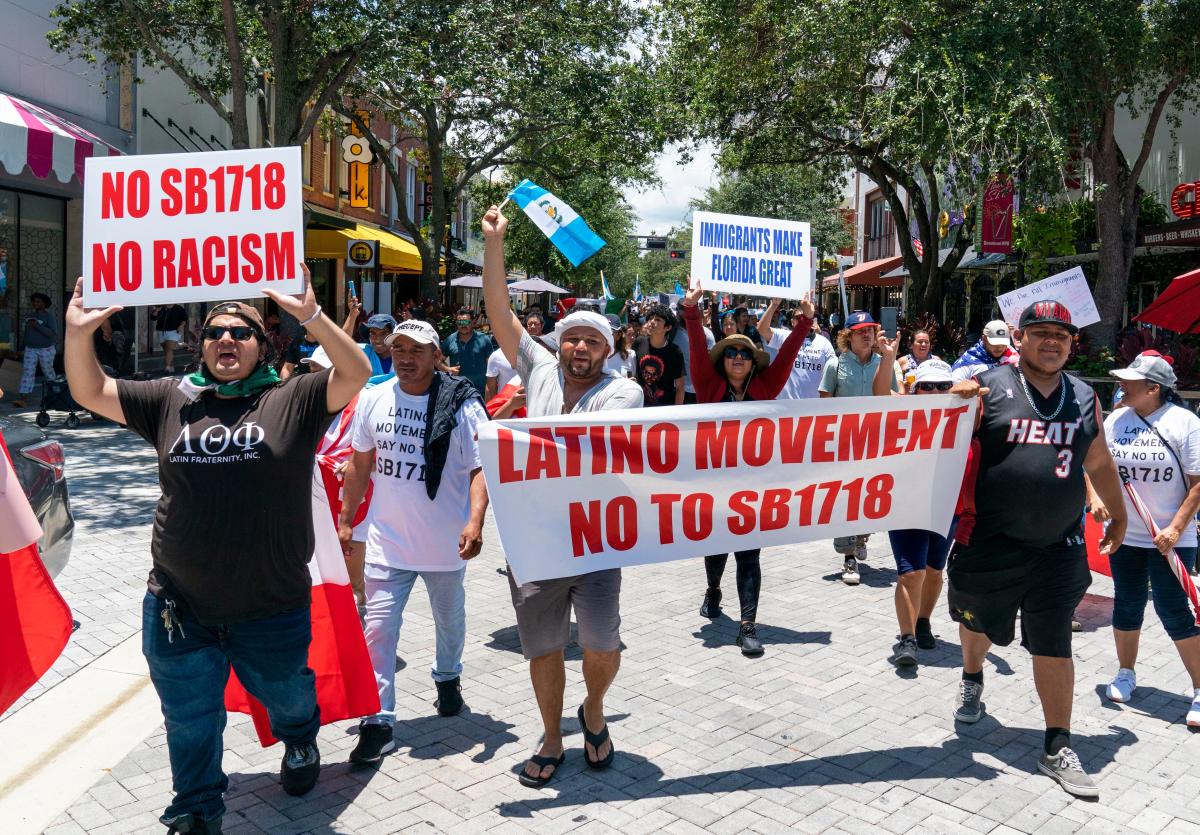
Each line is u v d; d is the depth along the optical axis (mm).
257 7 15891
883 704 5156
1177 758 4562
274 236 3572
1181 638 5008
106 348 16328
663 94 21750
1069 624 4312
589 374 4422
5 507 3699
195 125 24938
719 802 4070
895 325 21078
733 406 4488
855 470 4676
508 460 4199
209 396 3600
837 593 7340
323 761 4434
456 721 4879
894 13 15953
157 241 3559
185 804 3539
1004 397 4391
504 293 4605
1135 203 16812
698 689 5352
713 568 6602
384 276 38875
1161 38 15070
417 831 3809
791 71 19203
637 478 4383
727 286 6668
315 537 4230
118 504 9703
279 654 3734
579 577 4332
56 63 19531
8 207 19500
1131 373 5191
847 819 3939
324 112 26625
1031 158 15070
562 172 28547
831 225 39156
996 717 4996
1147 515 5090
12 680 3818
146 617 3594
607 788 4184
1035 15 14594
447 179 32656
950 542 5777
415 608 6809
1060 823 3932
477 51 16766
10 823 3842
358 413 4707
